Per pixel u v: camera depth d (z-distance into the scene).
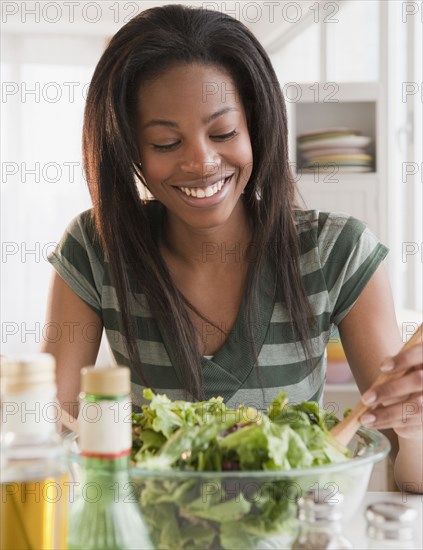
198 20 1.32
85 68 7.12
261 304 1.48
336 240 1.51
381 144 4.03
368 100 4.05
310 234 1.52
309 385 1.53
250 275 1.48
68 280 1.58
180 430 0.84
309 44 5.69
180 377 1.50
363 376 1.49
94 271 1.56
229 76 1.33
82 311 1.58
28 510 0.79
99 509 0.74
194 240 1.48
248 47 1.34
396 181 4.40
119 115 1.34
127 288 1.51
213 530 0.77
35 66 7.08
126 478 0.72
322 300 1.50
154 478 0.75
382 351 1.47
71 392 1.55
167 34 1.30
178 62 1.30
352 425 0.98
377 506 0.89
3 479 0.74
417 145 4.32
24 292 7.08
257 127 1.41
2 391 0.72
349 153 4.01
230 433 0.86
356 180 4.00
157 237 1.53
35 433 0.72
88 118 1.45
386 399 0.98
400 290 4.43
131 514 0.76
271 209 1.46
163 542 0.77
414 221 4.34
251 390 1.49
